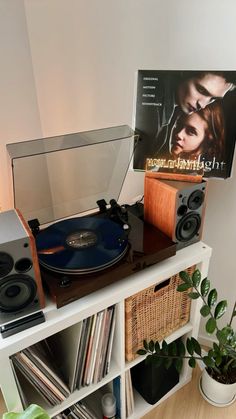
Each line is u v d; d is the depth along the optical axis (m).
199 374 1.56
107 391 1.36
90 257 0.99
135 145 1.22
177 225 1.11
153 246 1.08
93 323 1.02
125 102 1.35
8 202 1.33
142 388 1.40
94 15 1.22
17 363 0.96
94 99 1.38
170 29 1.18
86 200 1.33
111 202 1.29
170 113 1.16
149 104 1.16
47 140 1.12
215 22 1.11
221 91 1.09
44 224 1.30
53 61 1.33
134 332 1.17
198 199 1.11
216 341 1.66
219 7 1.08
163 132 1.19
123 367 1.20
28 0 1.20
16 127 1.34
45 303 0.95
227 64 1.16
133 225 1.19
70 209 1.32
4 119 1.29
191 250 1.17
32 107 1.38
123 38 1.24
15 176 1.03
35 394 1.14
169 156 1.22
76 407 1.22
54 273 0.97
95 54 1.29
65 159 1.11
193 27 1.14
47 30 1.26
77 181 1.22
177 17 1.15
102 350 1.11
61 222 1.16
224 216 1.41
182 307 1.31
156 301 1.17
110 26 1.23
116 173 1.30
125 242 1.07
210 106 1.12
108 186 1.35
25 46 1.27
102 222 1.15
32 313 0.91
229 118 1.12
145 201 1.18
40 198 1.18
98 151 1.16
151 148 1.22
